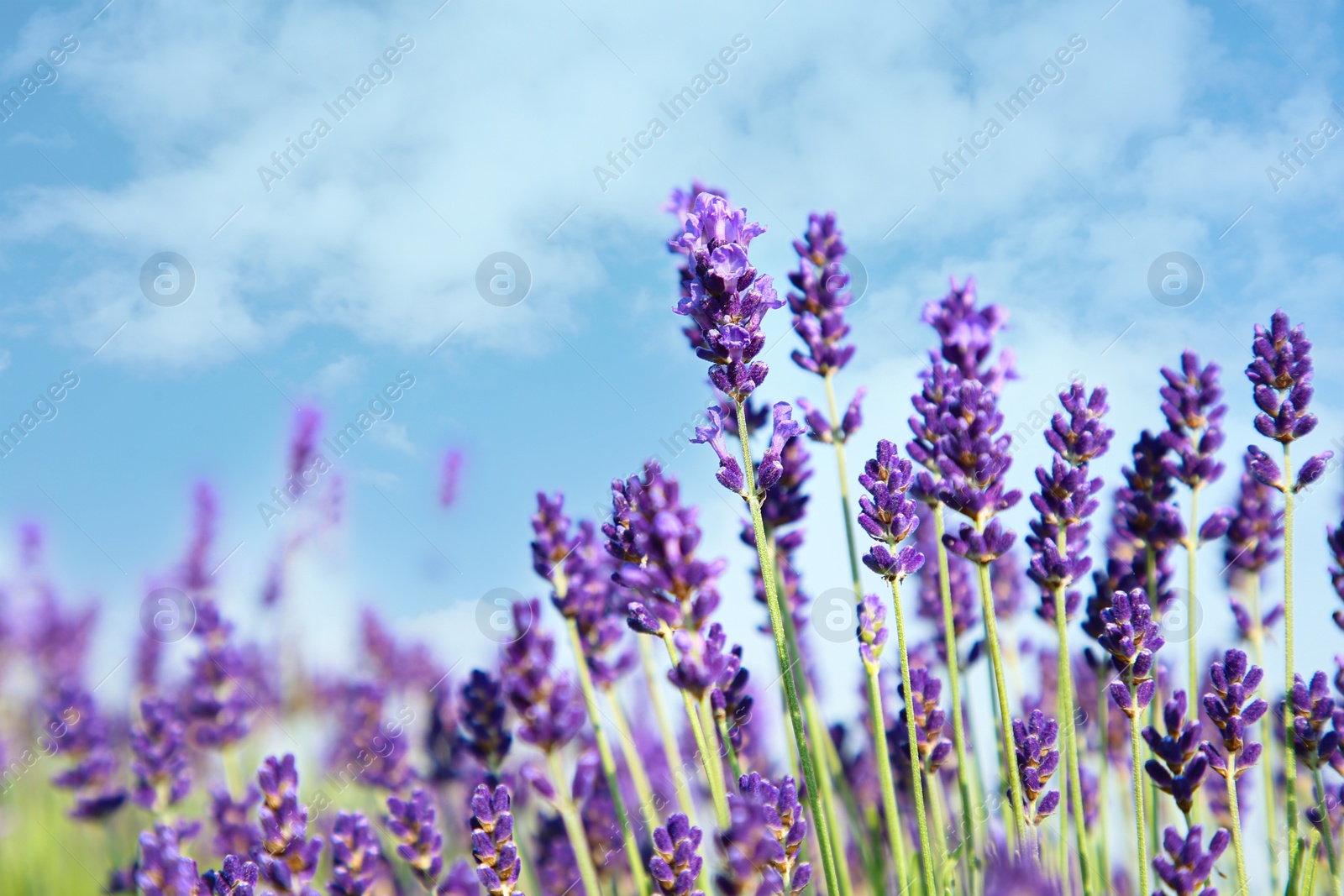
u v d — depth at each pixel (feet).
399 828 2.58
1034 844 2.48
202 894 2.50
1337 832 2.51
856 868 2.85
